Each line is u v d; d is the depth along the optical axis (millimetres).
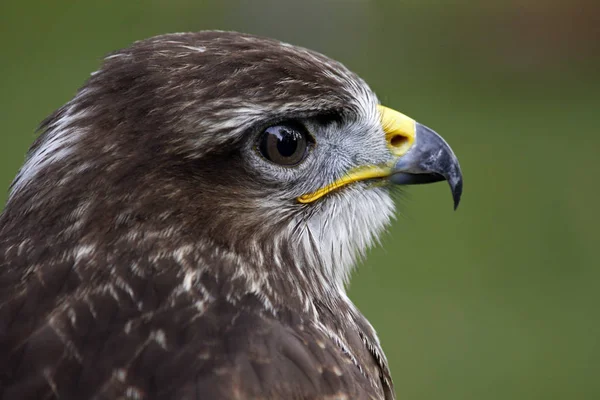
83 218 8516
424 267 23391
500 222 25266
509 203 26016
